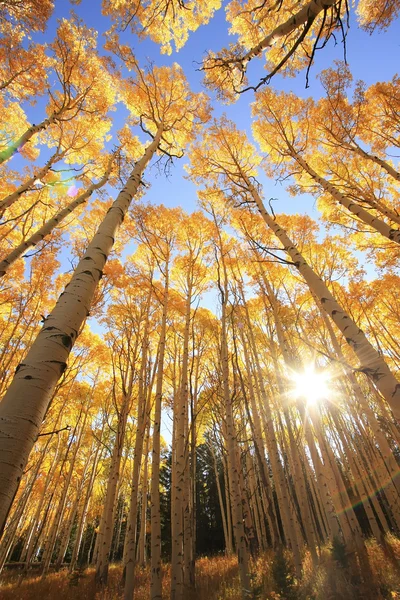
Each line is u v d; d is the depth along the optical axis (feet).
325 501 21.25
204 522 60.90
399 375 44.32
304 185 31.71
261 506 43.47
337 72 27.22
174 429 29.40
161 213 32.22
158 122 27.07
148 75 26.40
